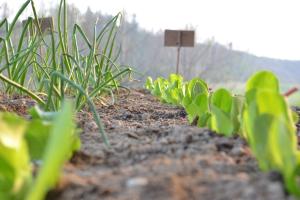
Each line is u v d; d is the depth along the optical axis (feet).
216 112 2.98
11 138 1.75
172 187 1.70
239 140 2.76
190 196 1.66
